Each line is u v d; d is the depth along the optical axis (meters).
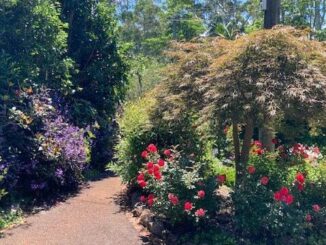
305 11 20.69
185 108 4.80
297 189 4.62
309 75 4.05
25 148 6.07
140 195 5.85
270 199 4.29
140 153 5.89
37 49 7.15
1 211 5.23
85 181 7.46
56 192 6.50
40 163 6.23
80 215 5.39
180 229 4.57
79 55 9.38
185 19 25.66
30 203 5.87
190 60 4.89
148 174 4.94
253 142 6.52
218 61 4.39
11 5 6.64
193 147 5.68
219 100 4.20
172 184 4.41
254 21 22.88
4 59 6.38
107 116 9.80
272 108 3.82
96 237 4.62
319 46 4.54
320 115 4.14
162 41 26.58
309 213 4.47
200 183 4.40
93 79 9.45
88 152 7.60
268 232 4.30
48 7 7.32
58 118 6.93
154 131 5.86
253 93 4.02
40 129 6.40
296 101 3.97
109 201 6.07
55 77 7.89
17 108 6.20
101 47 9.55
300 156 5.53
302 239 4.20
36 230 4.83
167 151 4.98
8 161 5.72
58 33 7.62
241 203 4.28
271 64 4.15
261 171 4.87
